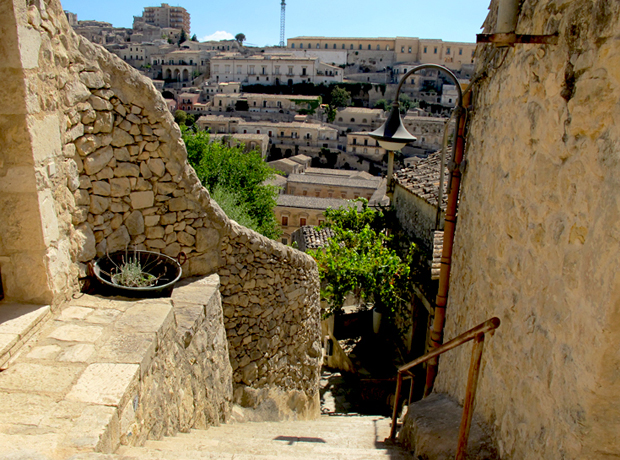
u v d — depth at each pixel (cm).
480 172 430
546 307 256
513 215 323
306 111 8212
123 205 495
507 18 329
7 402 277
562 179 245
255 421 652
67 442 248
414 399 966
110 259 477
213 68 9838
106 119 464
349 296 1445
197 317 473
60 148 409
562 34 255
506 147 350
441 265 539
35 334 355
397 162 6675
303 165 6219
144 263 506
